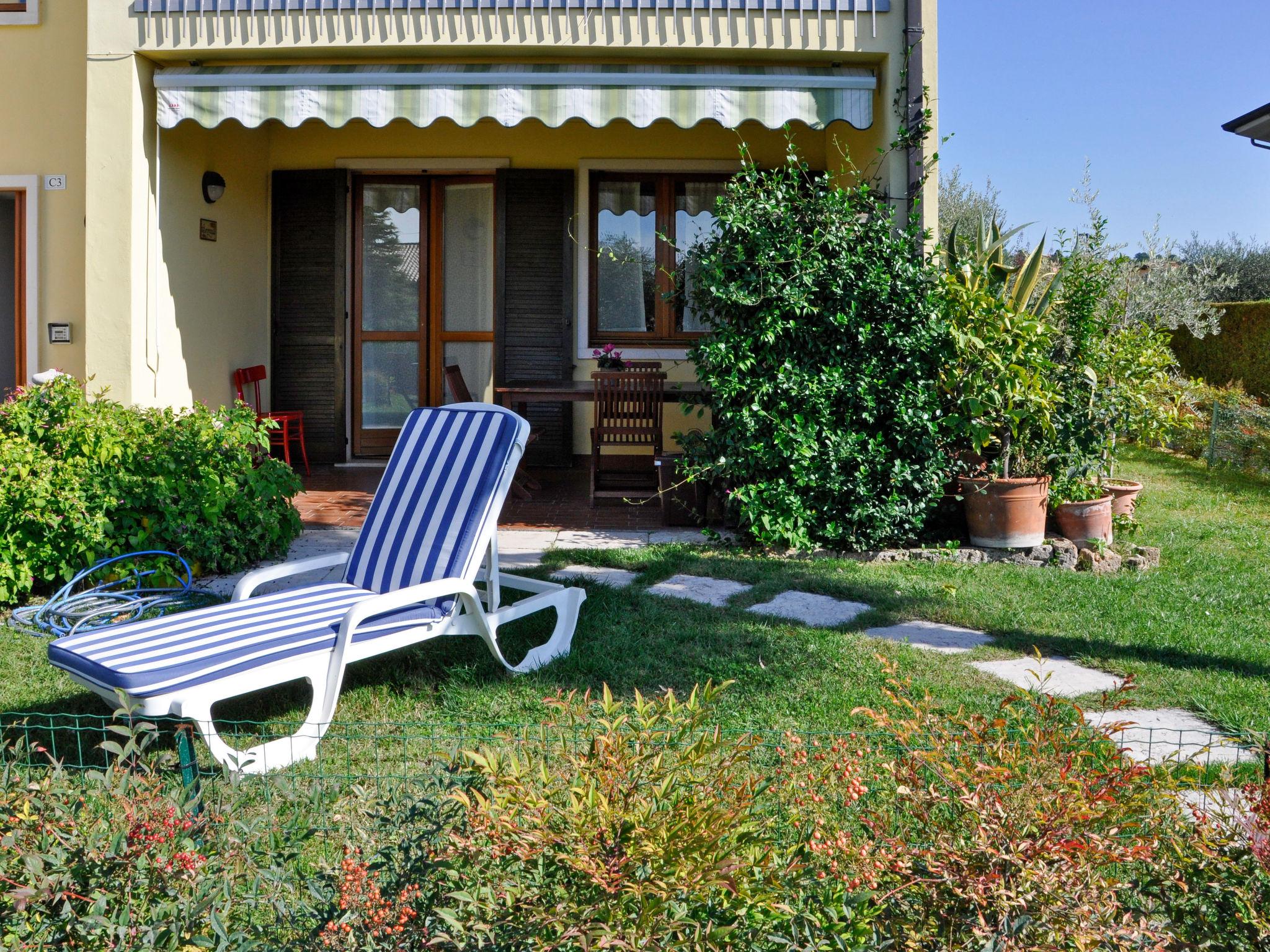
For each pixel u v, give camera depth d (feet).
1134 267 45.32
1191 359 58.65
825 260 23.48
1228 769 8.87
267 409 36.11
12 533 19.26
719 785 7.24
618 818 6.65
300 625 13.50
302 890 8.75
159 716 11.49
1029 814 7.12
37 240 28.55
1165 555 24.52
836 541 23.94
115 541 20.62
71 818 7.66
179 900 7.07
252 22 24.98
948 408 24.18
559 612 16.58
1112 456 25.84
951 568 22.31
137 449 21.16
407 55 25.72
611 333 35.78
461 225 36.52
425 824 7.63
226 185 32.07
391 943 6.68
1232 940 7.02
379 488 16.88
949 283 23.53
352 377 36.78
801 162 29.78
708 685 8.10
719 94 24.50
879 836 7.67
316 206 35.70
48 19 28.30
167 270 27.96
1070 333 25.36
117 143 25.40
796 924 6.72
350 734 13.35
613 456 35.83
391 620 14.14
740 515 24.35
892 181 25.05
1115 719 13.94
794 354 23.65
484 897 6.54
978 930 6.51
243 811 10.48
